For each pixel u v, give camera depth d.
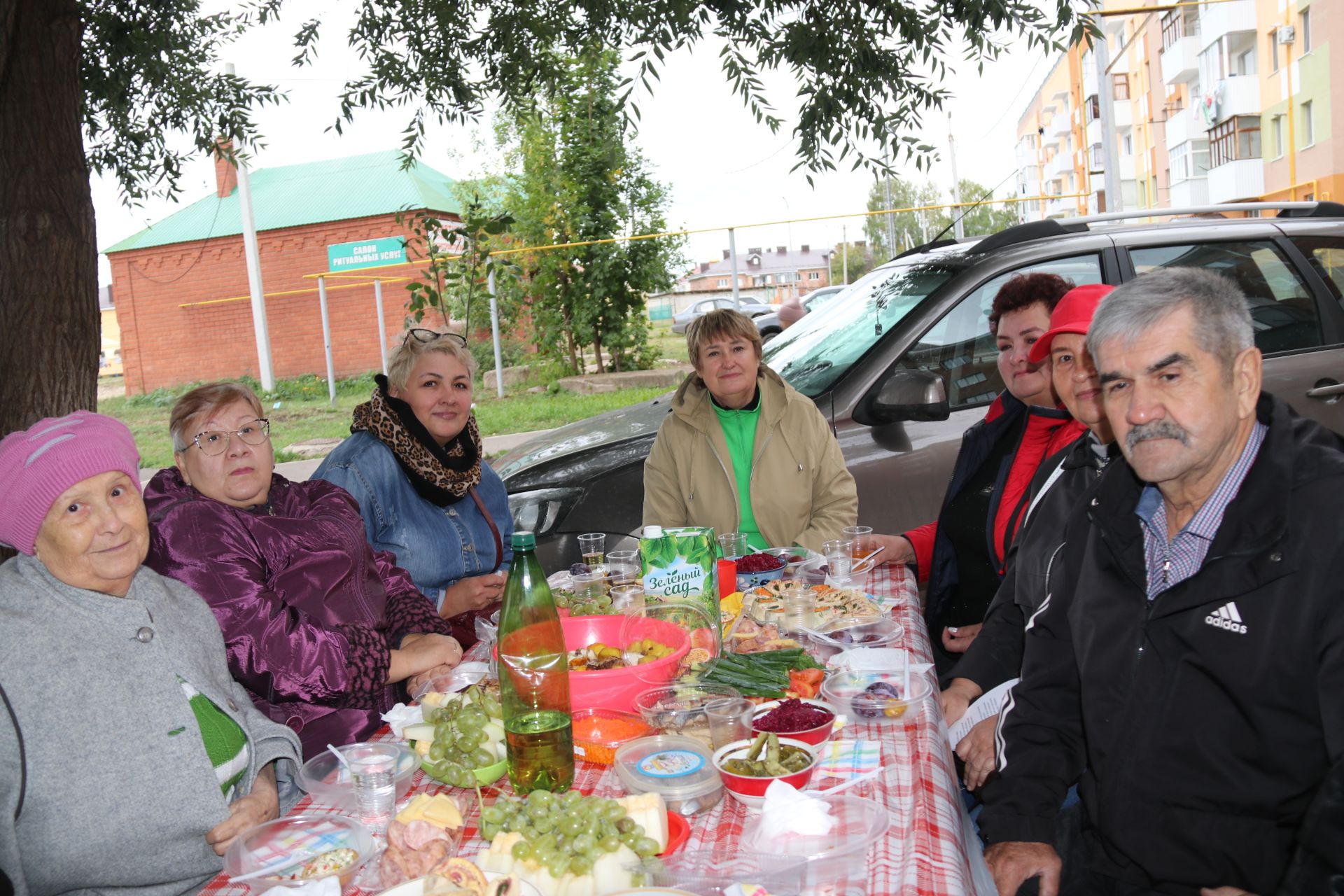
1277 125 28.66
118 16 5.19
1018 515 2.81
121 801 1.75
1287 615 1.68
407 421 3.31
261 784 1.97
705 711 1.78
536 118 6.63
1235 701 1.76
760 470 3.71
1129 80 40.94
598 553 3.06
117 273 21.94
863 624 2.34
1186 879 1.85
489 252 7.02
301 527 2.49
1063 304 2.55
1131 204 42.50
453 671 2.21
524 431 11.83
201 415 2.41
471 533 3.46
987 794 2.14
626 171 14.62
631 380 14.26
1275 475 1.71
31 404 3.76
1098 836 2.04
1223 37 29.81
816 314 5.12
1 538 1.81
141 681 1.80
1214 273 1.81
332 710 2.30
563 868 1.29
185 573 2.24
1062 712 2.18
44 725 1.71
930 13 5.00
